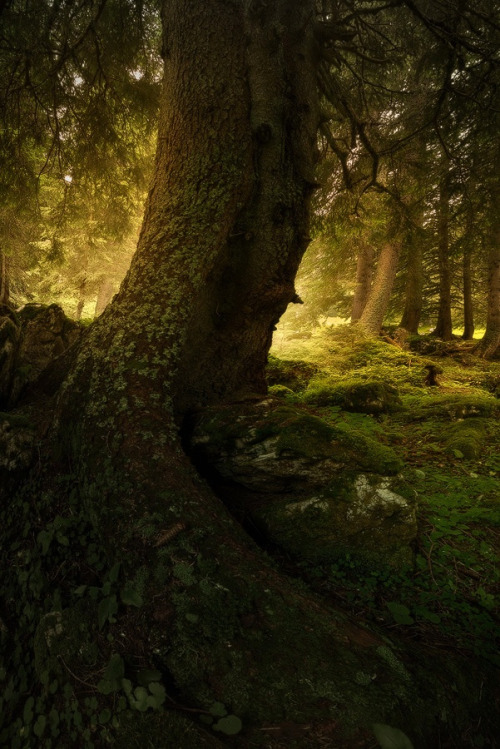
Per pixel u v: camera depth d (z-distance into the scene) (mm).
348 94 5805
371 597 2266
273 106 3520
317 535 2609
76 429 2602
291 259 3711
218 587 1821
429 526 2990
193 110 3518
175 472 2311
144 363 2811
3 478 2682
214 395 3516
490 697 1718
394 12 5207
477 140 5578
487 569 2559
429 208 6875
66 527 2322
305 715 1442
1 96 5277
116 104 5863
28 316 4918
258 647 1643
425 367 8828
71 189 6516
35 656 1965
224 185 3369
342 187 6719
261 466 2855
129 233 7488
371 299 12336
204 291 3270
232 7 3723
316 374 8805
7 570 2404
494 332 10883
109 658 1733
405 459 4531
